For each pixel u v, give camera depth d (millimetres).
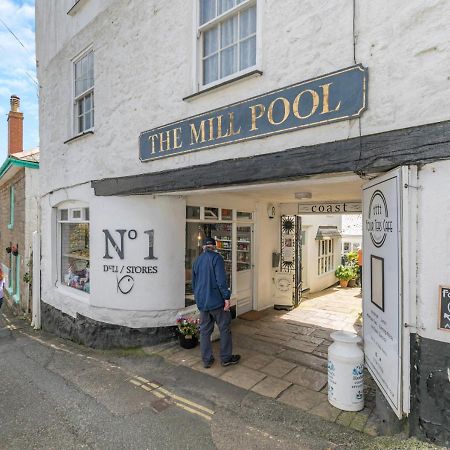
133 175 5547
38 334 7875
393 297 2814
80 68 7160
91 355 5809
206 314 4828
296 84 3480
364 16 3037
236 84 4102
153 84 5254
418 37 2738
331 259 12594
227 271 7141
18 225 11906
